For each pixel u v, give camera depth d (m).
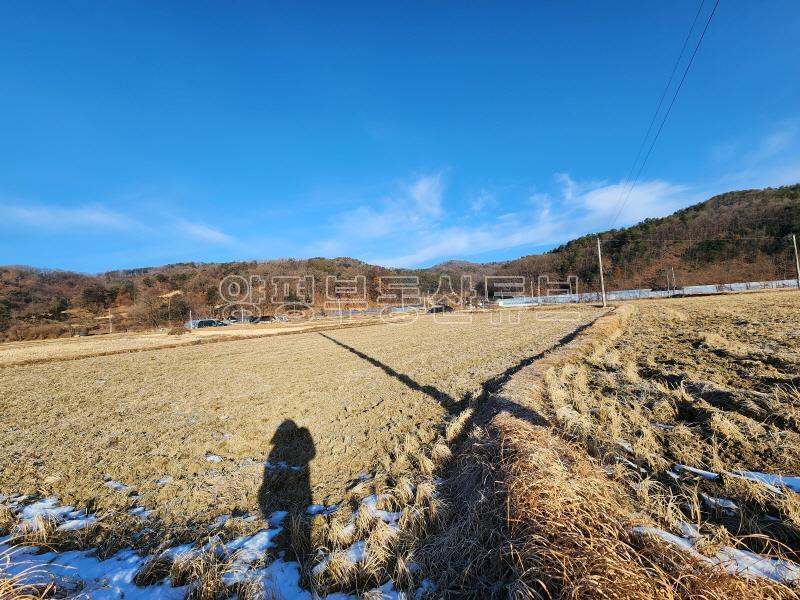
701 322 17.11
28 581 3.31
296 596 3.16
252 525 4.27
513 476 3.72
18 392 12.31
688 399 6.33
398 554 3.48
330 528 3.98
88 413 9.33
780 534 3.15
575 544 2.80
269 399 9.62
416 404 8.20
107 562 3.74
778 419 5.19
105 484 5.49
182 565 3.50
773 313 17.75
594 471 4.00
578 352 11.30
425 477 4.93
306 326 44.22
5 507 4.84
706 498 3.70
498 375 10.09
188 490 5.15
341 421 7.50
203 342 28.73
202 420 8.21
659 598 2.35
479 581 2.99
